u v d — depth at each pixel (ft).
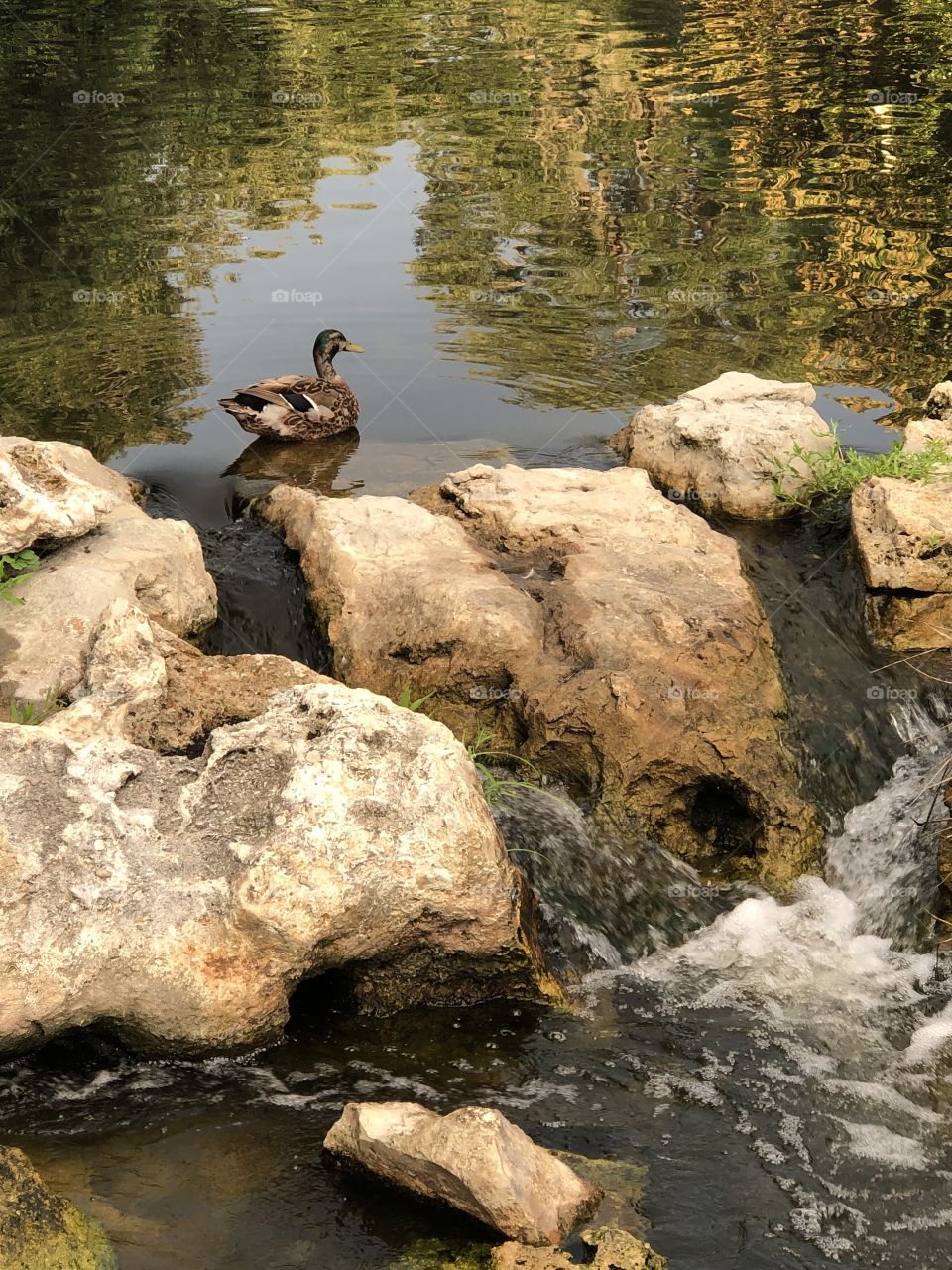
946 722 12.55
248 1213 8.84
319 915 9.69
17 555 11.96
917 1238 8.97
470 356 17.08
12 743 9.91
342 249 20.18
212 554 13.33
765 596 13.26
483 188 22.53
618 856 11.50
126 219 21.13
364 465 14.84
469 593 12.32
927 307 18.24
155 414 15.76
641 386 16.38
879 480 13.69
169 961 9.53
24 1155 8.84
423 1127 8.93
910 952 11.13
